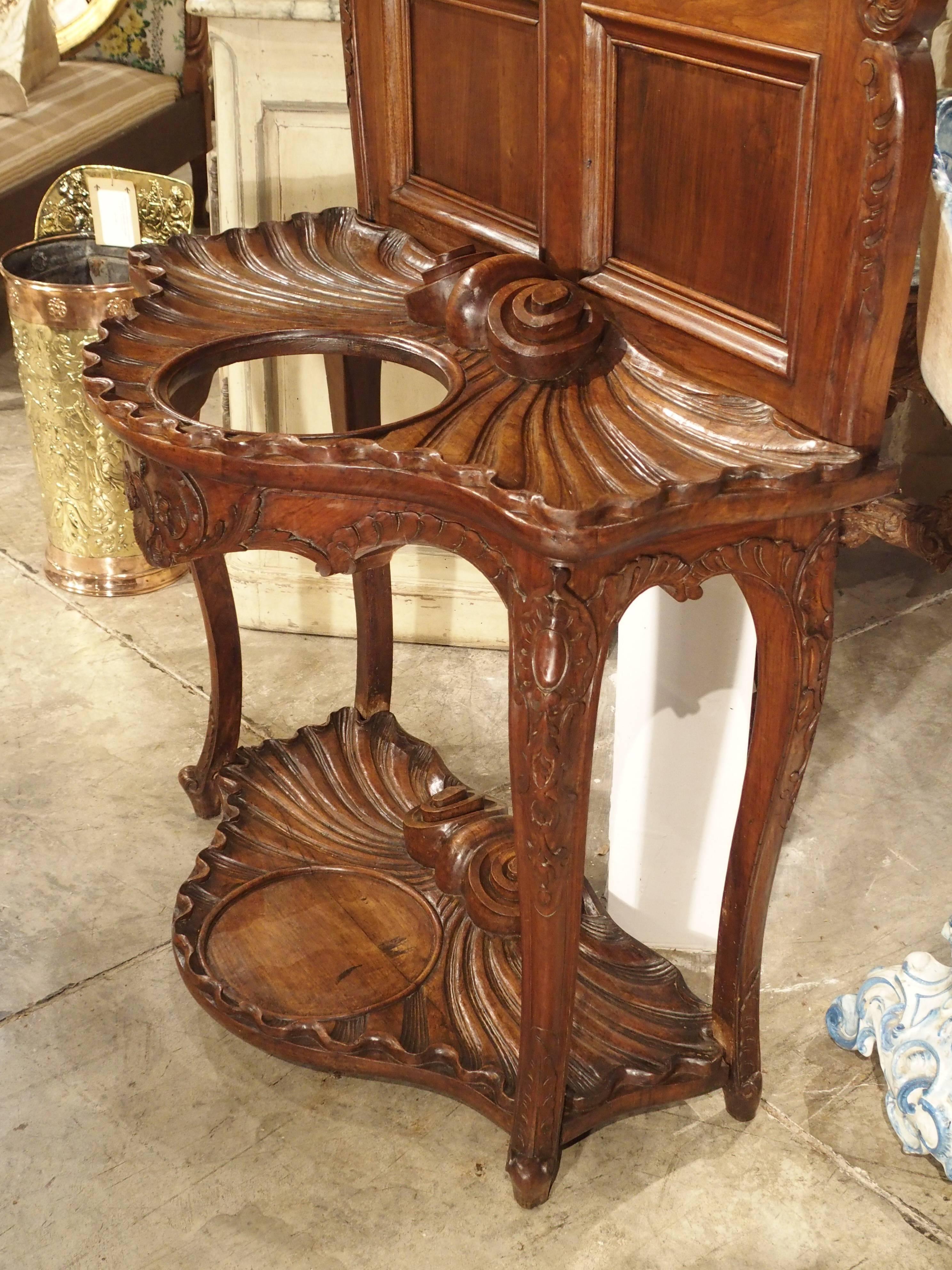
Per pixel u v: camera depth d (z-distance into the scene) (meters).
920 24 0.84
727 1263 1.23
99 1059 1.44
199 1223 1.26
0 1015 1.49
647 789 1.49
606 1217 1.27
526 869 1.09
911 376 1.38
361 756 1.79
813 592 1.10
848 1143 1.36
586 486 0.94
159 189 2.26
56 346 2.10
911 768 1.94
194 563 1.59
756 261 1.02
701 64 1.01
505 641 2.24
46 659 2.16
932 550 1.33
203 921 1.53
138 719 2.02
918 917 1.65
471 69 1.29
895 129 0.85
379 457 1.00
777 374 1.02
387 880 1.62
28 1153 1.33
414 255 1.43
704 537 1.02
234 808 1.70
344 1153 1.34
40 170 3.00
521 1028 1.19
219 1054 1.45
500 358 1.13
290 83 1.85
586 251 1.19
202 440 1.03
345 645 2.23
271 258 1.45
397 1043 1.35
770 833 1.22
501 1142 1.35
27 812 1.82
